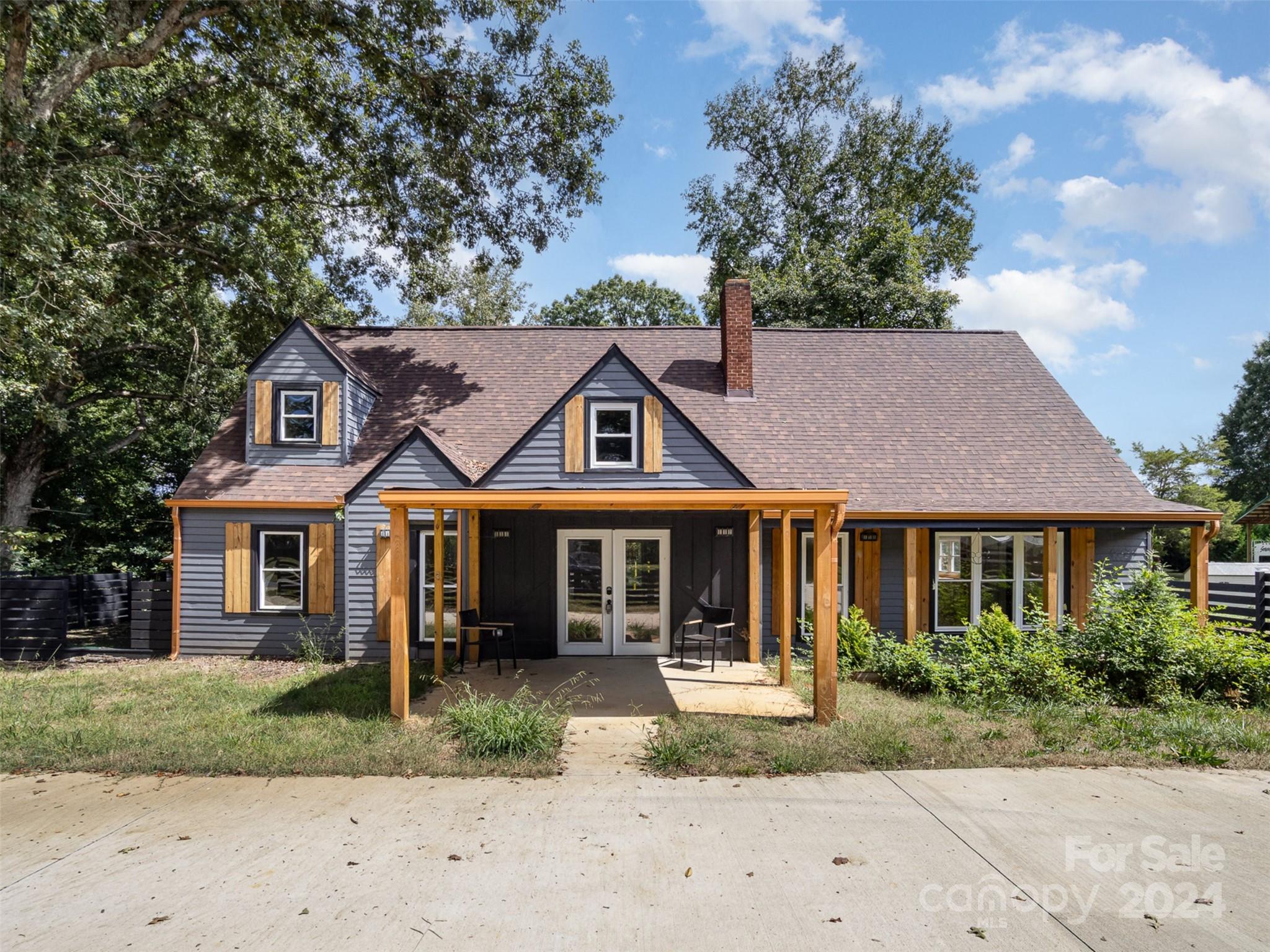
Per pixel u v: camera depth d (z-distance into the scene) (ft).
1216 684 28.99
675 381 48.83
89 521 64.54
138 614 41.65
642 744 23.63
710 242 107.34
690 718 26.43
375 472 39.04
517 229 57.16
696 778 20.38
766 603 40.91
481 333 53.98
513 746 22.15
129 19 40.42
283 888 14.02
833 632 25.79
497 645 35.37
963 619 42.11
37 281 36.81
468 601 38.93
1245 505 139.64
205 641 40.78
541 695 30.89
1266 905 13.34
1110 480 41.83
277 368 43.39
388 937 12.28
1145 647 29.53
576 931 12.48
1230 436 143.95
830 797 18.76
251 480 41.98
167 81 50.93
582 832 16.56
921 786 19.57
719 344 52.95
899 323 79.66
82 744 22.85
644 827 16.85
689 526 40.34
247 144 49.75
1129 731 24.13
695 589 40.42
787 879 14.28
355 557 39.22
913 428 45.42
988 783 19.75
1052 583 39.45
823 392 48.32
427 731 24.45
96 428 62.13
